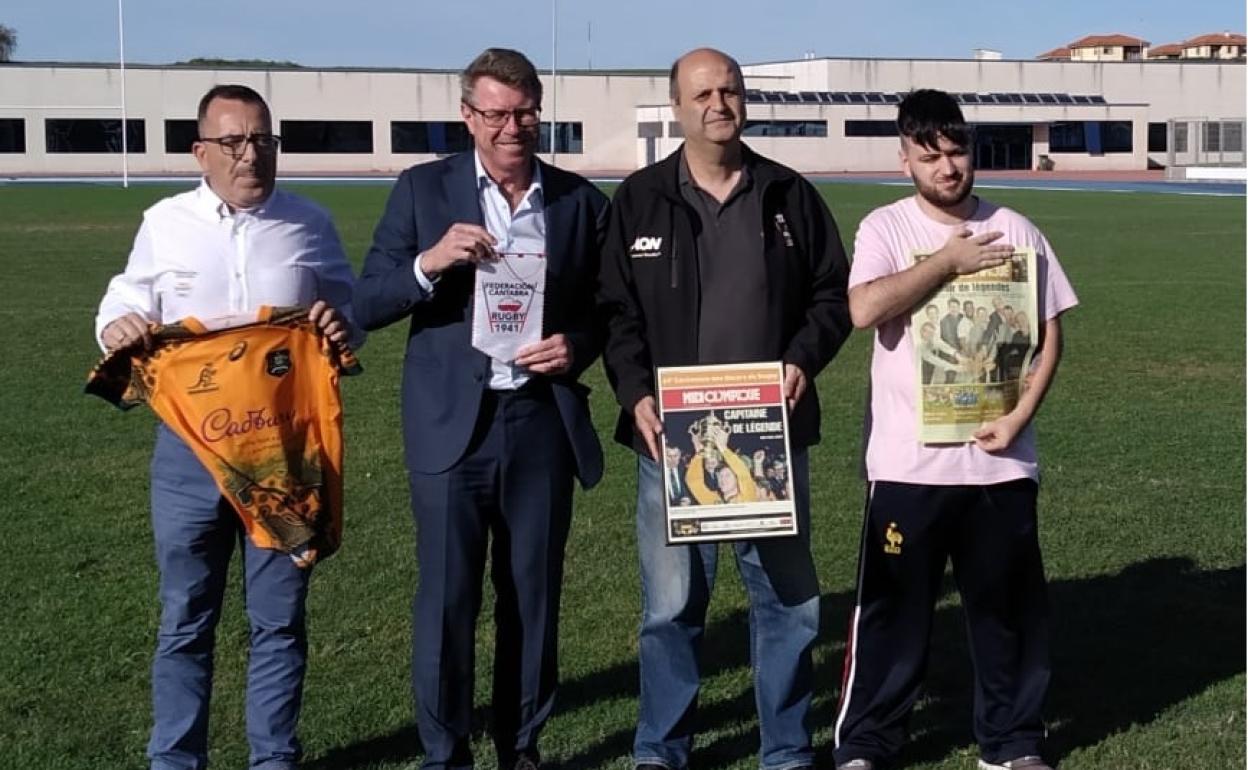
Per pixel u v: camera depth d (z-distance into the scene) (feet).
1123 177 213.05
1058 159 242.58
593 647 18.86
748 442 14.02
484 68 13.64
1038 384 14.60
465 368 13.89
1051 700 16.94
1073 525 24.32
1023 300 14.40
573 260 14.19
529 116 13.65
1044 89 245.24
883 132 232.32
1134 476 27.91
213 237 14.02
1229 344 46.01
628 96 232.94
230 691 17.37
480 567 14.39
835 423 33.63
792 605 14.73
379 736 16.15
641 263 14.24
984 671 14.98
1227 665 17.95
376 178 197.26
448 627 14.21
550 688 14.75
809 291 14.60
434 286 13.64
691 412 14.02
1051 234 95.81
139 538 23.71
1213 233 96.32
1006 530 14.57
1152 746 15.49
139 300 14.12
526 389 14.07
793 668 14.75
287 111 218.18
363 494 26.55
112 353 13.60
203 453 13.71
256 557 14.28
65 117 207.31
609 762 15.46
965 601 15.01
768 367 14.05
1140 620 19.63
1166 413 34.53
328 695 17.17
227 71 214.07
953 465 14.43
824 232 14.64
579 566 22.24
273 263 14.14
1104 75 248.32
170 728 14.15
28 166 206.80
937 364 14.34
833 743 15.79
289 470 13.94
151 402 13.80
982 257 14.16
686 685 14.84
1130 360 42.83
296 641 14.43
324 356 14.19
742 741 16.05
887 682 15.03
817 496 26.48
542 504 14.28
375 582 21.39
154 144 211.61
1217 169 195.93
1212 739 15.65
